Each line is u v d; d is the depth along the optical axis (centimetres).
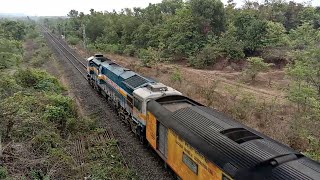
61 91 2817
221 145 987
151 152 1698
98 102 2680
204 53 3912
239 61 3794
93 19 7862
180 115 1288
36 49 6500
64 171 1334
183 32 4444
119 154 1641
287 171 790
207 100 2419
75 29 9425
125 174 1425
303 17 4234
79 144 1734
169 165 1365
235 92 2564
